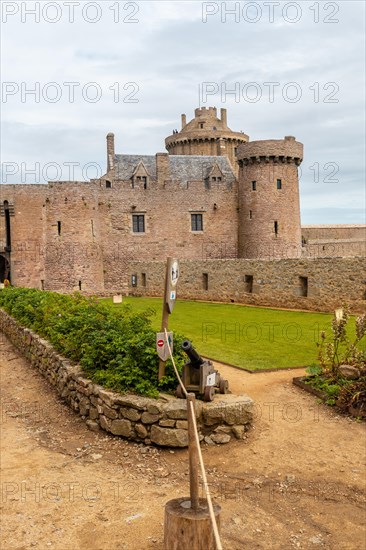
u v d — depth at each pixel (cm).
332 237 5825
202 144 6406
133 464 764
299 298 2353
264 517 617
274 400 995
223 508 635
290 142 4762
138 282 3978
